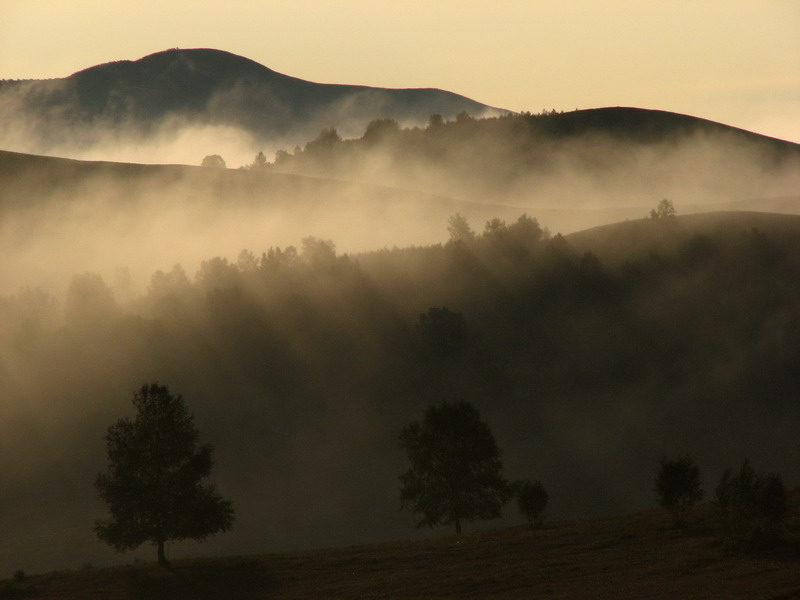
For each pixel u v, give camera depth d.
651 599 121.06
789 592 112.56
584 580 142.38
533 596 134.75
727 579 129.00
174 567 183.00
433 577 156.38
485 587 145.38
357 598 146.12
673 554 153.12
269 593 156.25
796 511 172.00
